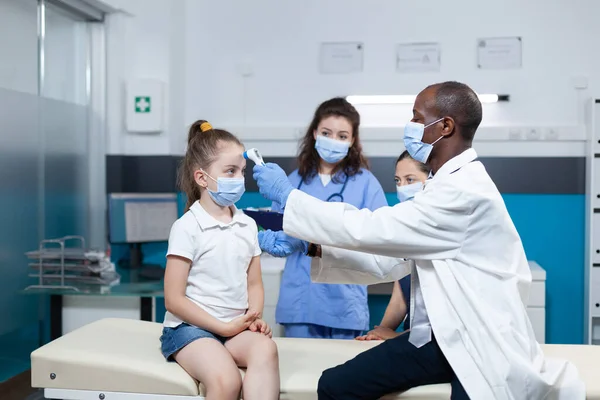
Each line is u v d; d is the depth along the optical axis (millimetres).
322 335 2654
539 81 3947
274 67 4172
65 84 3840
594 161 3766
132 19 4035
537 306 3576
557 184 3943
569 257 3967
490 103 3988
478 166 1775
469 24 3988
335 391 1772
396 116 4066
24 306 3402
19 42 3408
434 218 1701
